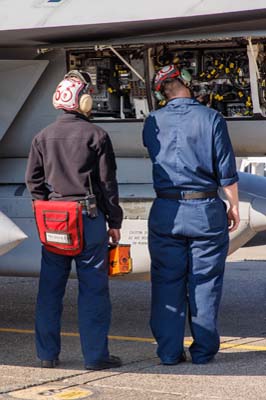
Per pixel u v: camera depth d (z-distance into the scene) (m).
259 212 8.08
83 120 6.53
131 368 6.61
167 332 6.66
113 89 8.44
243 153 8.37
